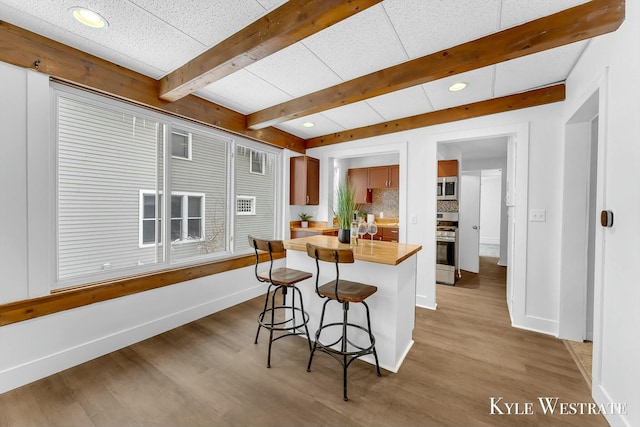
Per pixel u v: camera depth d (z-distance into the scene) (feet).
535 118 8.54
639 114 4.18
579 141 7.77
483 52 5.98
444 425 4.82
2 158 5.53
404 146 11.17
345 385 5.49
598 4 4.84
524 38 5.55
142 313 7.93
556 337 8.10
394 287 6.49
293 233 14.38
